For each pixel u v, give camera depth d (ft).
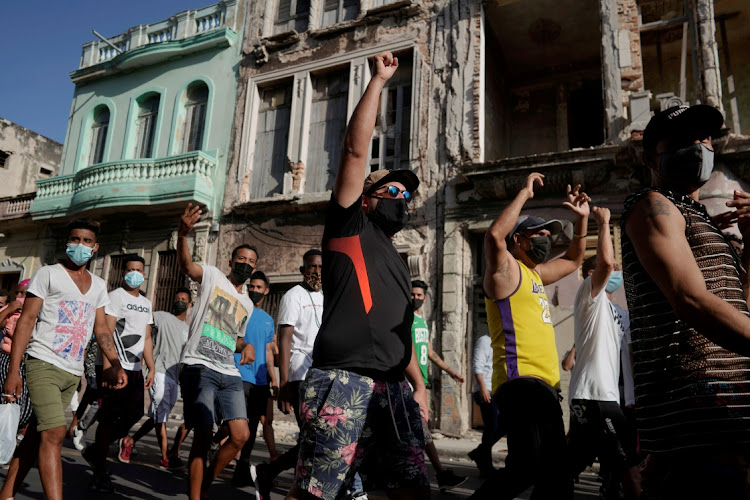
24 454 10.84
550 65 44.16
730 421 4.45
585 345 11.62
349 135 6.75
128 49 53.06
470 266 34.01
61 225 51.06
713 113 5.18
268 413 18.60
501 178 32.30
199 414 11.91
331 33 43.04
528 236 10.35
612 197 30.55
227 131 45.42
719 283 4.81
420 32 39.27
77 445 21.04
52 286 11.32
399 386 6.80
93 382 20.92
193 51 48.65
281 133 44.04
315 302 15.24
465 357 32.58
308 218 40.19
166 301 43.78
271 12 46.98
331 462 6.19
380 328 6.68
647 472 5.03
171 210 44.83
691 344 4.72
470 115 35.94
